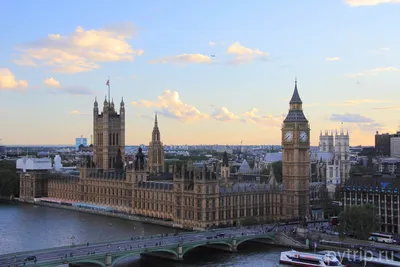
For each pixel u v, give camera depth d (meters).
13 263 199.12
